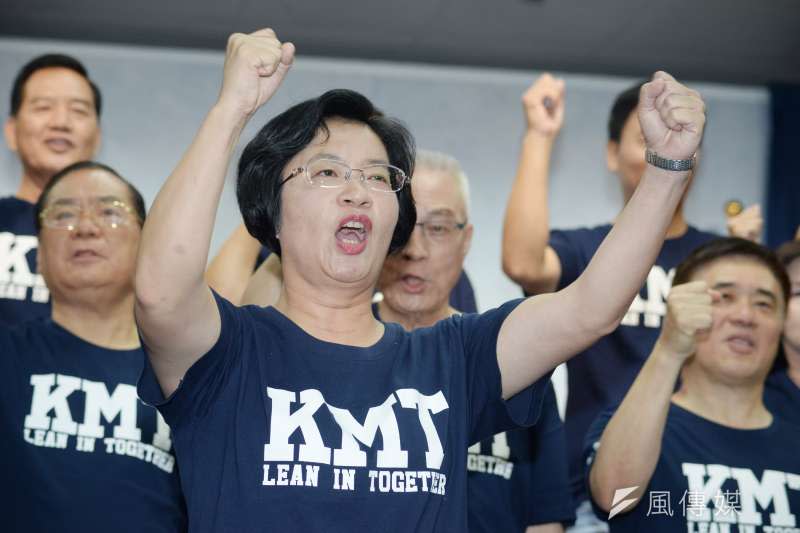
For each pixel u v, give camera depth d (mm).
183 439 2719
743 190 8414
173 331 2594
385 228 2967
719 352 4305
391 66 8250
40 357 4055
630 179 5609
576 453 5043
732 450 4184
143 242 2557
